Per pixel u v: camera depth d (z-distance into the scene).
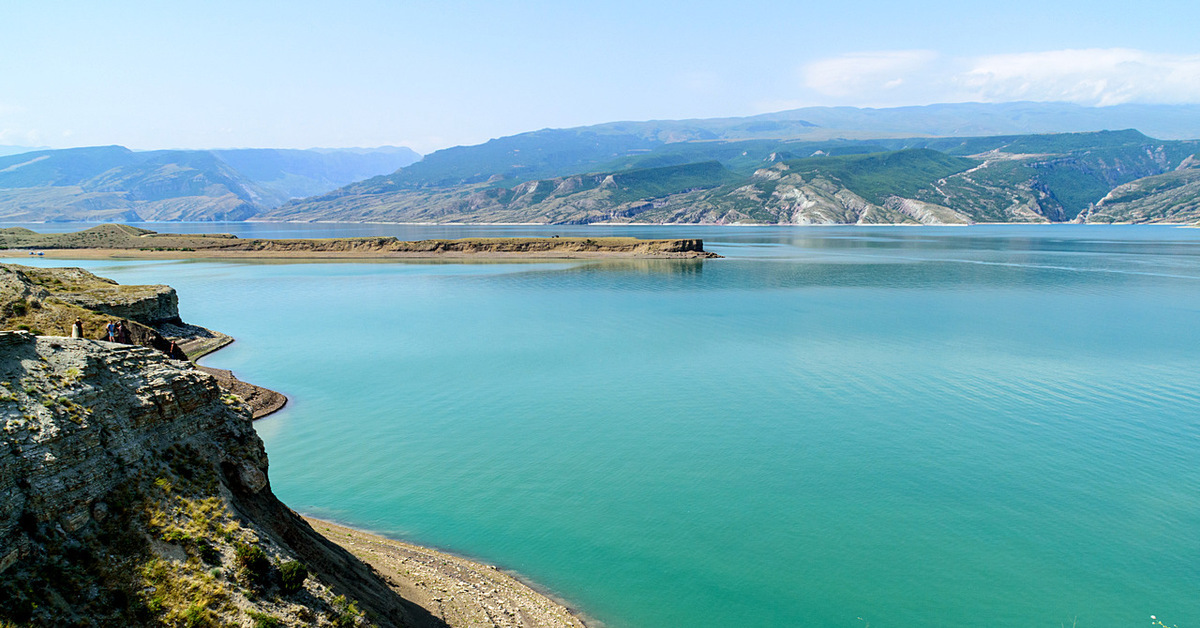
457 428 60.69
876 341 96.75
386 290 159.38
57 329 42.22
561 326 110.62
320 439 57.97
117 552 23.03
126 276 182.38
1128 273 190.50
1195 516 42.94
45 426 22.94
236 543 25.27
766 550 39.34
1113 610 33.59
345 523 42.28
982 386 72.56
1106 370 79.00
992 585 35.75
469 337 101.38
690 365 83.25
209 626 22.45
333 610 25.52
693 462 52.34
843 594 35.00
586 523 42.59
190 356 87.50
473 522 42.75
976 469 50.50
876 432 58.50
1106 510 43.78
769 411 64.69
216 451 28.89
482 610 31.62
